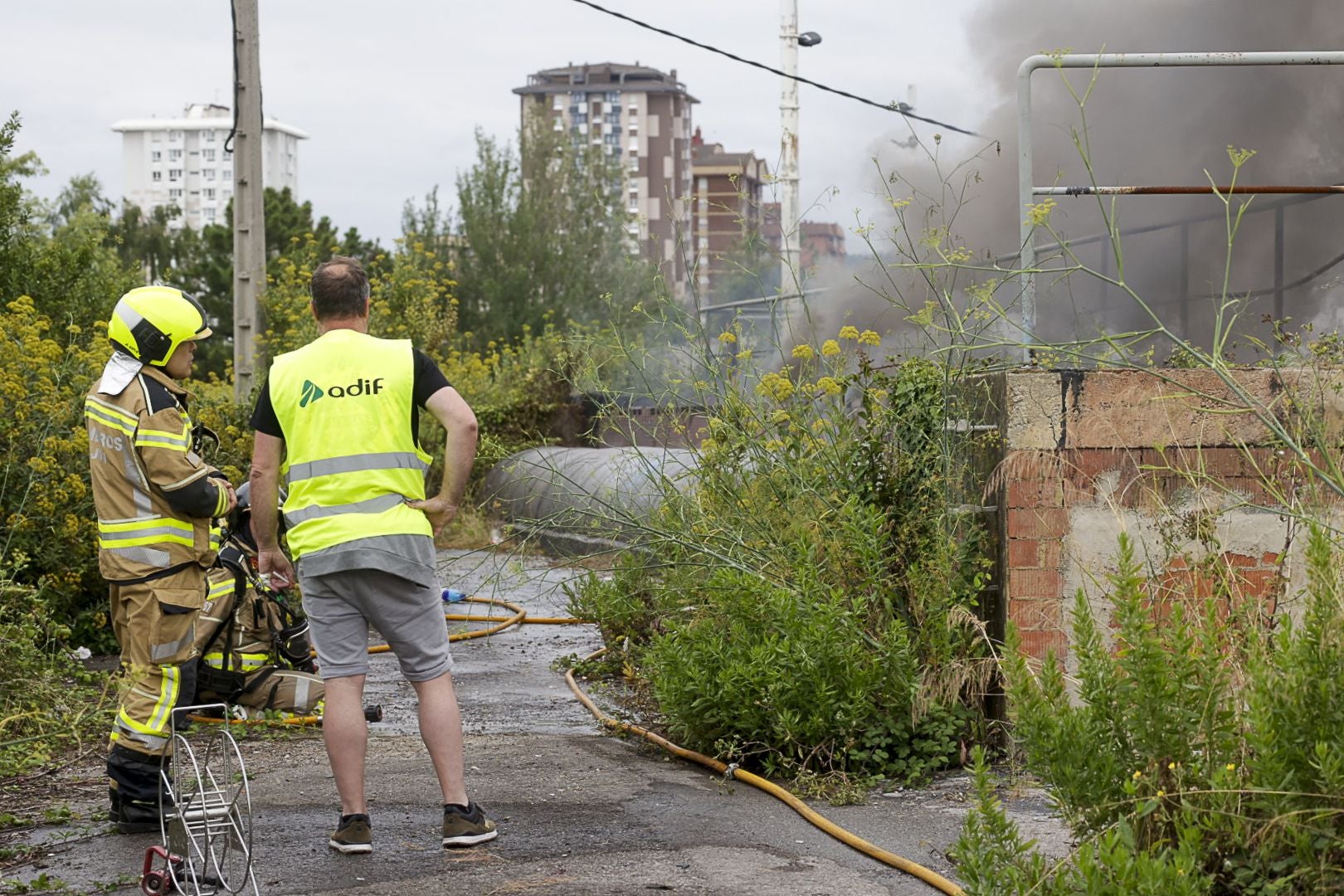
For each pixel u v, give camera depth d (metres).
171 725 5.13
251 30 14.95
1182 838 3.55
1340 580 4.39
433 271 23.41
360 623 4.99
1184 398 6.17
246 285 15.06
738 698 6.18
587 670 9.05
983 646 6.28
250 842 4.30
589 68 132.00
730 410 7.43
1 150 14.12
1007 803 5.52
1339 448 6.02
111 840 5.19
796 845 5.07
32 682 6.81
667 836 5.15
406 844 5.03
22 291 14.76
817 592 6.38
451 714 5.04
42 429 9.23
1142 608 4.30
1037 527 6.18
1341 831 3.61
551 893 4.45
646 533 7.66
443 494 5.04
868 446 6.86
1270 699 3.80
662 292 8.16
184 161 190.38
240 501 6.00
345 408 5.00
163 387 5.39
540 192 46.16
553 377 19.78
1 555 8.09
